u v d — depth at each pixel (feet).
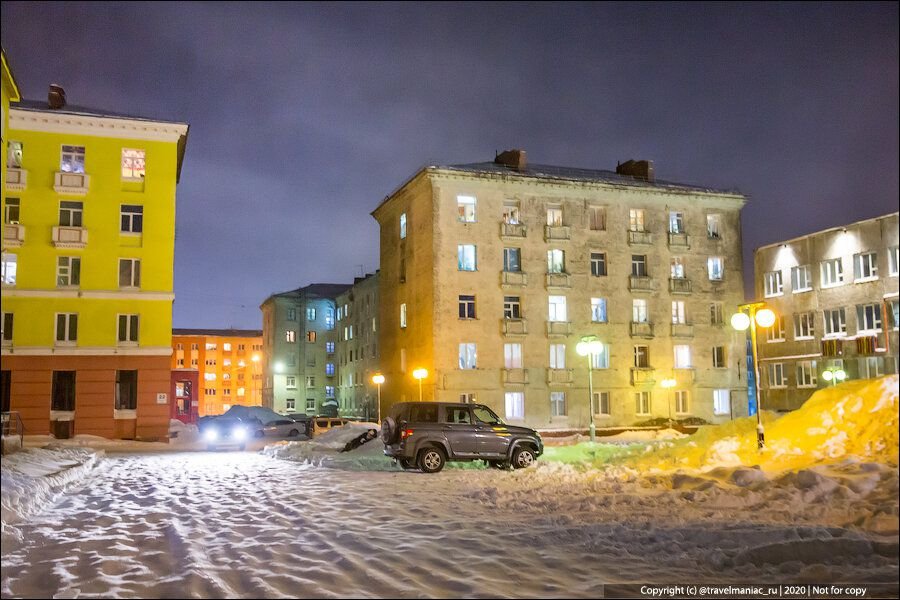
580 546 27.84
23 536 31.04
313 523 33.86
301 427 150.20
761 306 51.11
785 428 51.19
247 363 376.89
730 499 35.96
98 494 46.93
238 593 21.53
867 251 132.98
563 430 140.77
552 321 150.10
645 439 123.85
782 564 24.17
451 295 145.48
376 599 20.76
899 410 44.16
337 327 284.61
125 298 122.31
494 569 24.34
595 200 157.48
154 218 124.77
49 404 117.50
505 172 150.51
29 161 120.37
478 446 64.18
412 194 157.99
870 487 34.53
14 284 118.01
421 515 36.35
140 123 123.95
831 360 138.92
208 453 98.89
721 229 167.53
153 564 25.67
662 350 158.20
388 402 169.27
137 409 121.08
